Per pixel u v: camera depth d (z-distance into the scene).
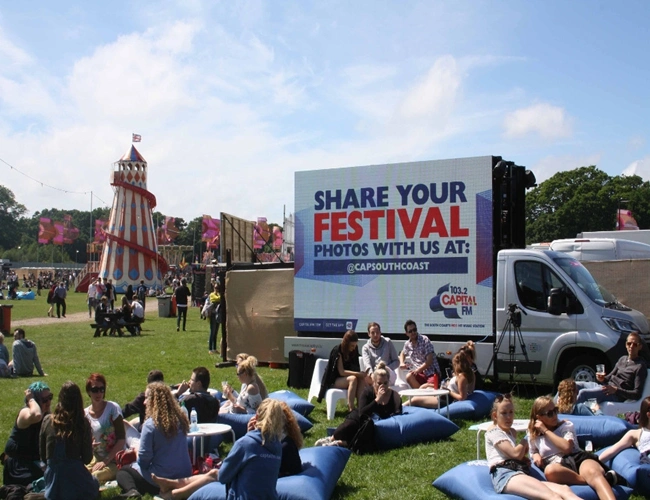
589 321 12.45
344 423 9.26
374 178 14.52
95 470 7.70
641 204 71.12
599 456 7.87
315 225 15.08
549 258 12.99
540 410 7.30
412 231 14.12
